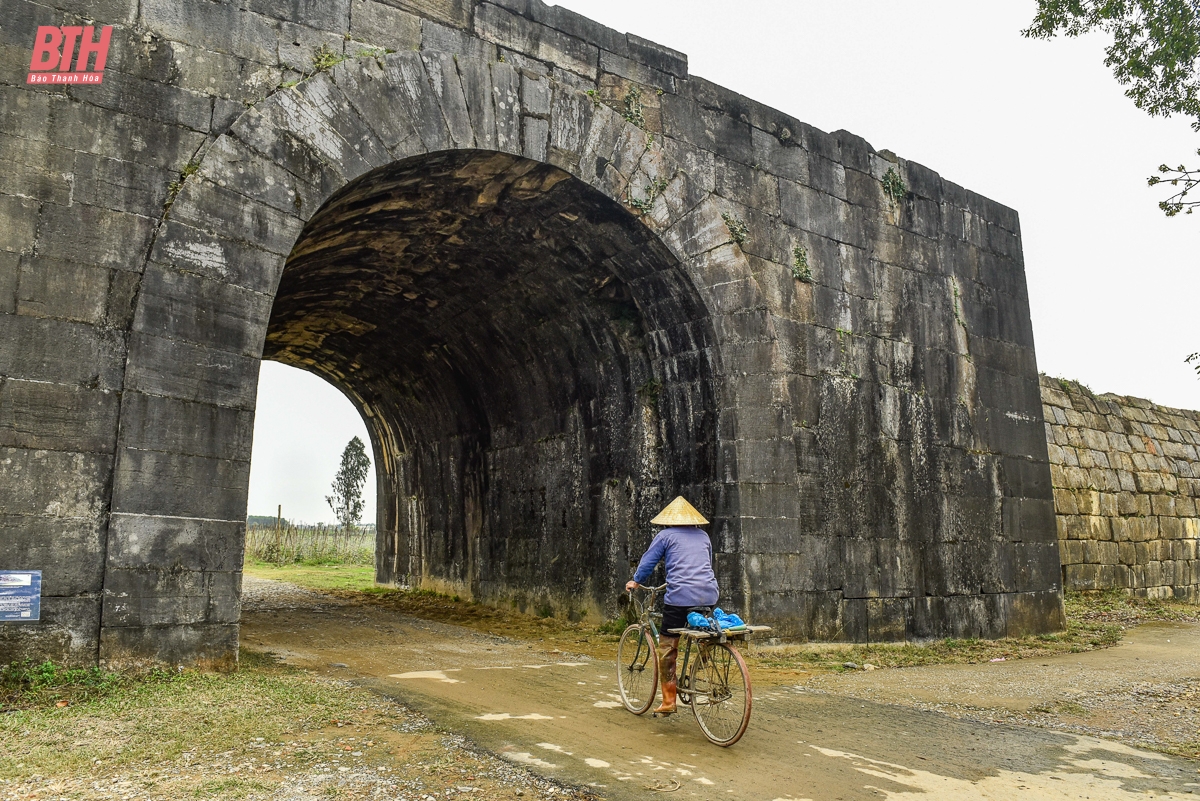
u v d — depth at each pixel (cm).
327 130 767
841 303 1125
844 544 1047
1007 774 511
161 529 641
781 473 993
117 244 666
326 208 802
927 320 1213
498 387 1398
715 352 998
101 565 620
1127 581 1875
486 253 1089
